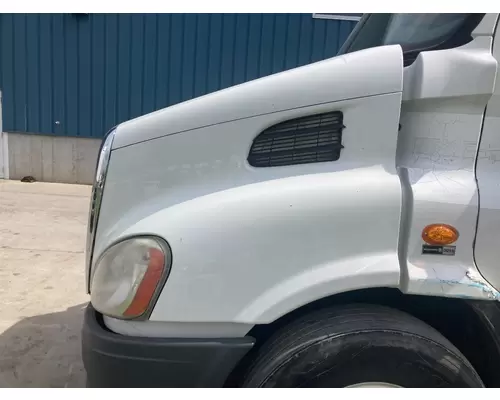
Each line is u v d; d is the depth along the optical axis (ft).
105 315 5.63
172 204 5.49
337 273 5.15
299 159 5.48
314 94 5.36
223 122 5.47
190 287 5.20
